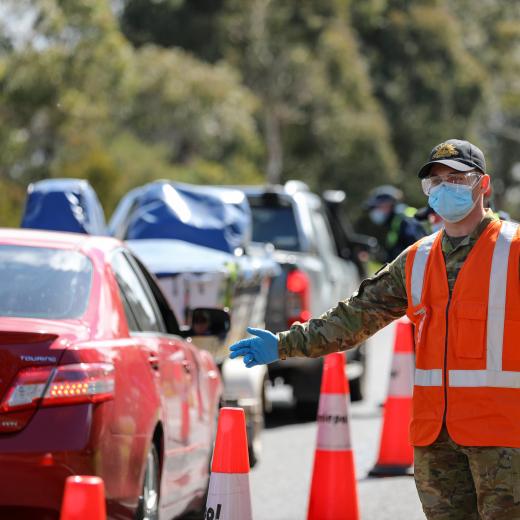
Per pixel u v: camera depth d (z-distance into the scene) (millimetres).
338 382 19719
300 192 37094
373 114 172500
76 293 16203
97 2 98562
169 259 27844
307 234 36312
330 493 19453
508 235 12961
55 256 16828
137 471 15711
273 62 166625
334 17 172375
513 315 12750
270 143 166250
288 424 34656
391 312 13648
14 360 14430
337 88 170625
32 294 16062
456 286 12922
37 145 103000
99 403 14695
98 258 17109
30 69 96812
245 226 32375
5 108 98875
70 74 98438
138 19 171375
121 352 15781
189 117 139125
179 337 20234
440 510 13062
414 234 29594
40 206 30844
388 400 25500
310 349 13781
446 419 12797
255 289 30391
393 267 13523
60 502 14203
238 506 14477
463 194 12992
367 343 39281
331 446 19562
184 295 26703
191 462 19234
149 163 123188
